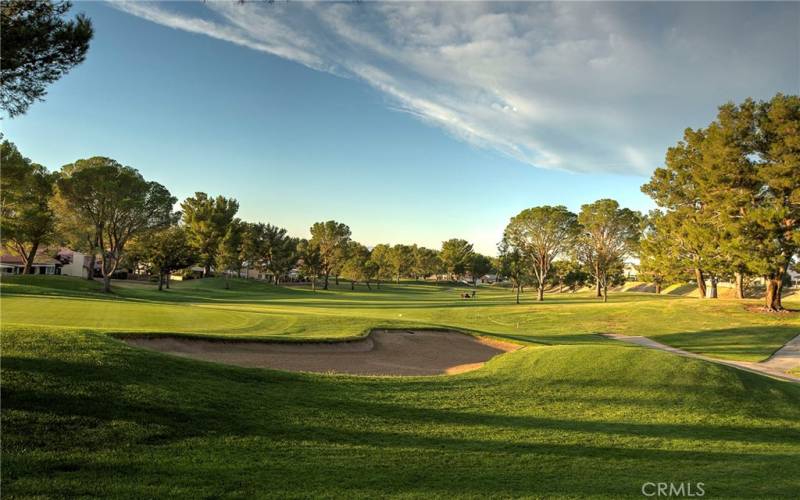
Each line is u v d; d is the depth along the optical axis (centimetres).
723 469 888
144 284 7969
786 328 3653
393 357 2064
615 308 4797
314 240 10800
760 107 3828
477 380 1498
